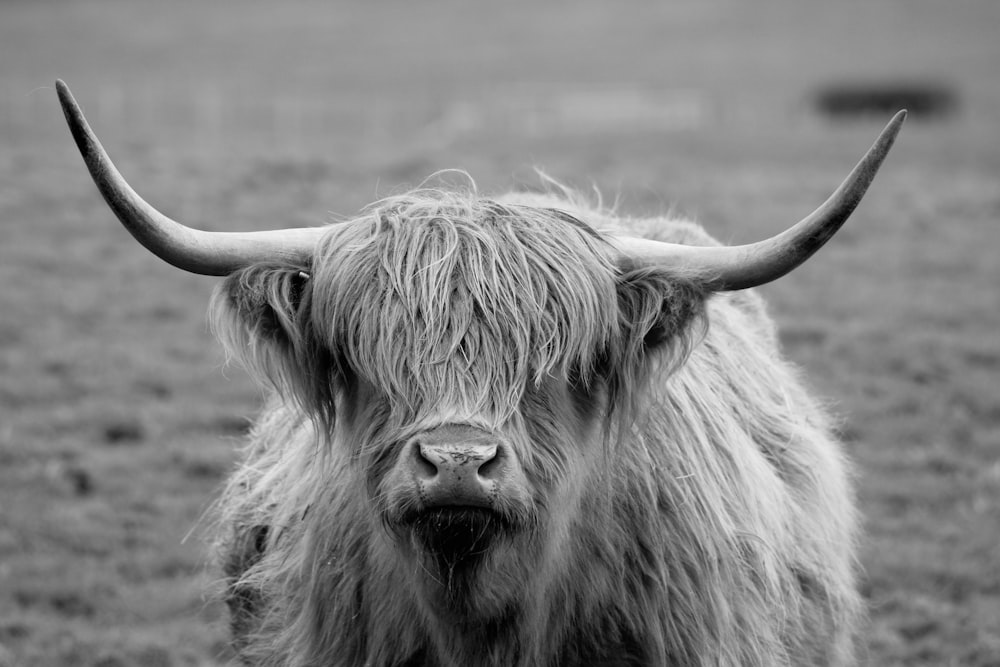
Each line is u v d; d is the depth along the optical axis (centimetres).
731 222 3775
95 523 2086
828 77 14812
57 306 3030
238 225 3644
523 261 928
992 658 1703
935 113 10400
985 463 2275
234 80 16275
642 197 4125
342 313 938
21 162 4391
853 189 881
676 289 963
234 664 1252
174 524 2105
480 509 870
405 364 909
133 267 3331
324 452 1012
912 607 1833
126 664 1738
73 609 1872
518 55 19300
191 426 2448
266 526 1194
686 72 16500
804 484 1254
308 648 1071
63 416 2452
